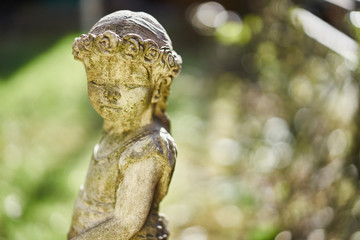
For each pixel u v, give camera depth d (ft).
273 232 9.46
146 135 4.33
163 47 4.12
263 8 11.98
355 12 6.00
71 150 14.52
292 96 10.81
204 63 22.24
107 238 4.17
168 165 4.26
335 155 8.26
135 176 4.18
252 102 14.06
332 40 6.72
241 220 10.99
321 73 9.38
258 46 12.56
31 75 19.93
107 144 4.51
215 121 16.66
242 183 12.14
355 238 7.18
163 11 31.91
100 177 4.44
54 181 12.00
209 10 14.12
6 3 31.01
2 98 17.53
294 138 10.43
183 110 17.51
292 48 10.50
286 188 9.86
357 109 7.10
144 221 4.23
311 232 8.66
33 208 10.91
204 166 13.76
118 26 4.01
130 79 4.09
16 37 27.37
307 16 8.09
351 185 7.52
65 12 31.14
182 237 10.77
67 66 20.81
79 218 4.58
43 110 17.06
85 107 17.44
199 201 12.00
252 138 12.94
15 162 12.35
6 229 9.86
